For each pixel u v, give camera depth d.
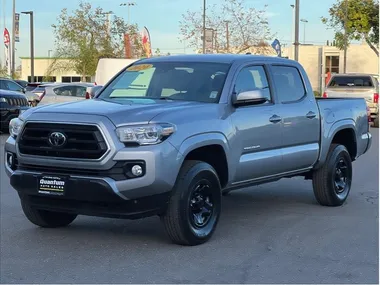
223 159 6.64
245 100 6.77
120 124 5.83
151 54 46.66
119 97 7.25
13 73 45.47
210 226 6.59
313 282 5.38
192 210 6.31
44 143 6.07
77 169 5.94
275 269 5.73
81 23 49.09
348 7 40.53
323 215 8.06
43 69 68.38
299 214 8.12
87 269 5.70
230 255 6.16
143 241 6.65
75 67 50.44
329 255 6.20
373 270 5.71
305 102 7.99
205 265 5.82
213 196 6.55
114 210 5.91
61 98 23.33
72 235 6.91
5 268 5.73
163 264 5.84
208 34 36.09
